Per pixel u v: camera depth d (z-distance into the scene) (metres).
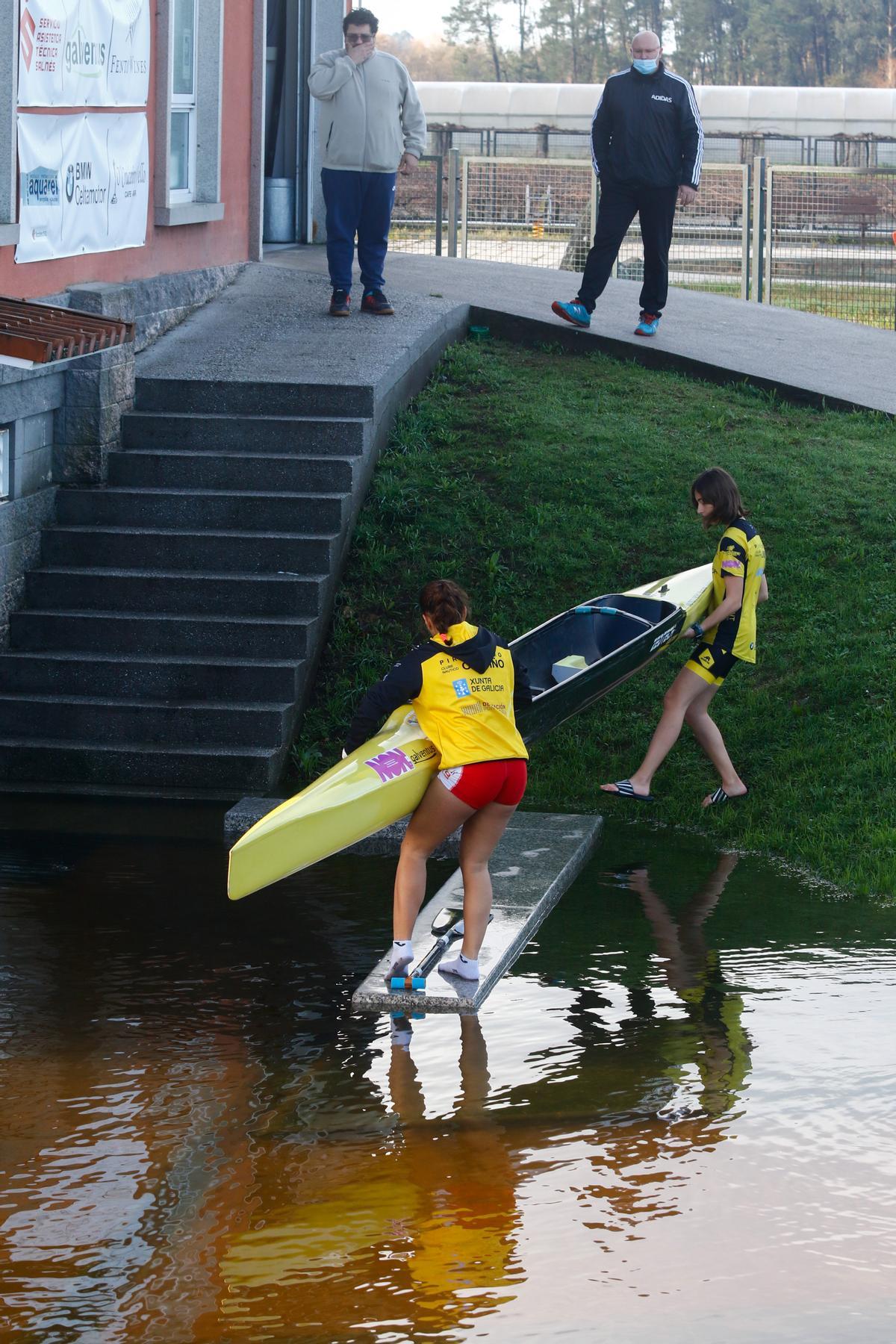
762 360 28.62
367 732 12.56
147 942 13.62
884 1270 8.30
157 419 22.67
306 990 12.56
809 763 17.83
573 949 13.52
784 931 13.94
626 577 21.45
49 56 21.27
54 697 19.67
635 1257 8.47
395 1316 7.95
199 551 21.09
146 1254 8.57
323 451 22.59
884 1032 11.52
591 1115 10.22
